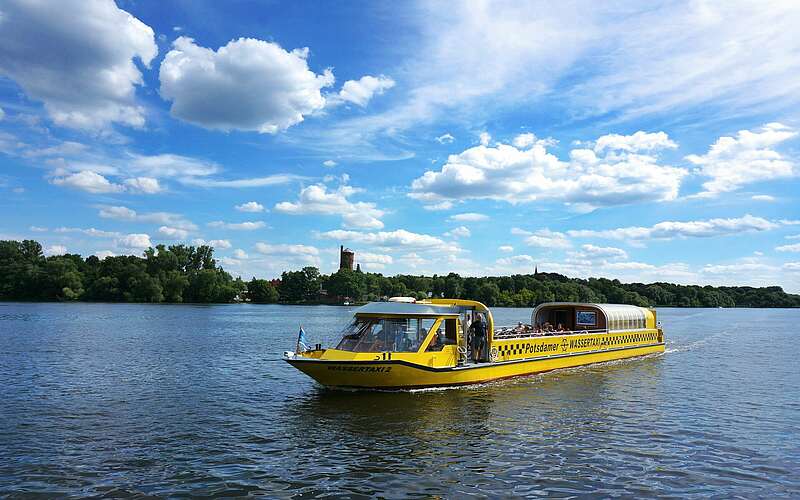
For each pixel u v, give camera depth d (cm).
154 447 1694
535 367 3027
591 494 1362
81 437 1805
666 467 1555
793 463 1605
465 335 2720
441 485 1398
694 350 4912
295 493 1342
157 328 7112
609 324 3694
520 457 1614
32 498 1307
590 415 2131
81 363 3603
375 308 2562
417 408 2194
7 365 3488
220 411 2164
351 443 1727
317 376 2417
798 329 8862
